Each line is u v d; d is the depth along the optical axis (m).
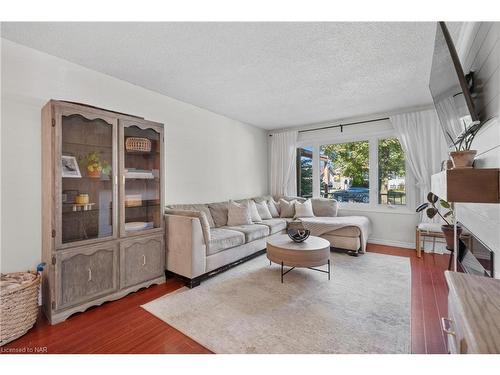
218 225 3.92
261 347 1.66
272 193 5.71
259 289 2.57
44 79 2.41
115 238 2.41
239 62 2.60
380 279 2.83
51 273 2.03
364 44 2.27
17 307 1.77
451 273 1.04
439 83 2.00
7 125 2.19
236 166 4.94
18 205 2.23
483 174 1.25
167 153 3.59
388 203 4.52
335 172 5.11
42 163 2.32
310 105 4.03
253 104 3.97
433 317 2.03
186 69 2.76
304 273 3.04
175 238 2.80
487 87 1.47
